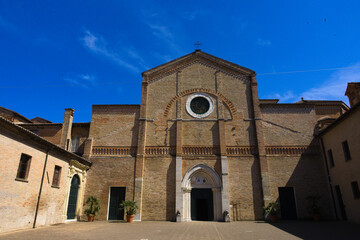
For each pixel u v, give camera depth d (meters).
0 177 14.66
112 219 25.14
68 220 22.75
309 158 26.20
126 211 24.00
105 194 25.70
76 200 24.58
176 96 29.00
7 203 15.16
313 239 13.78
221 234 15.88
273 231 17.06
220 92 29.05
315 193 25.06
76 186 24.64
